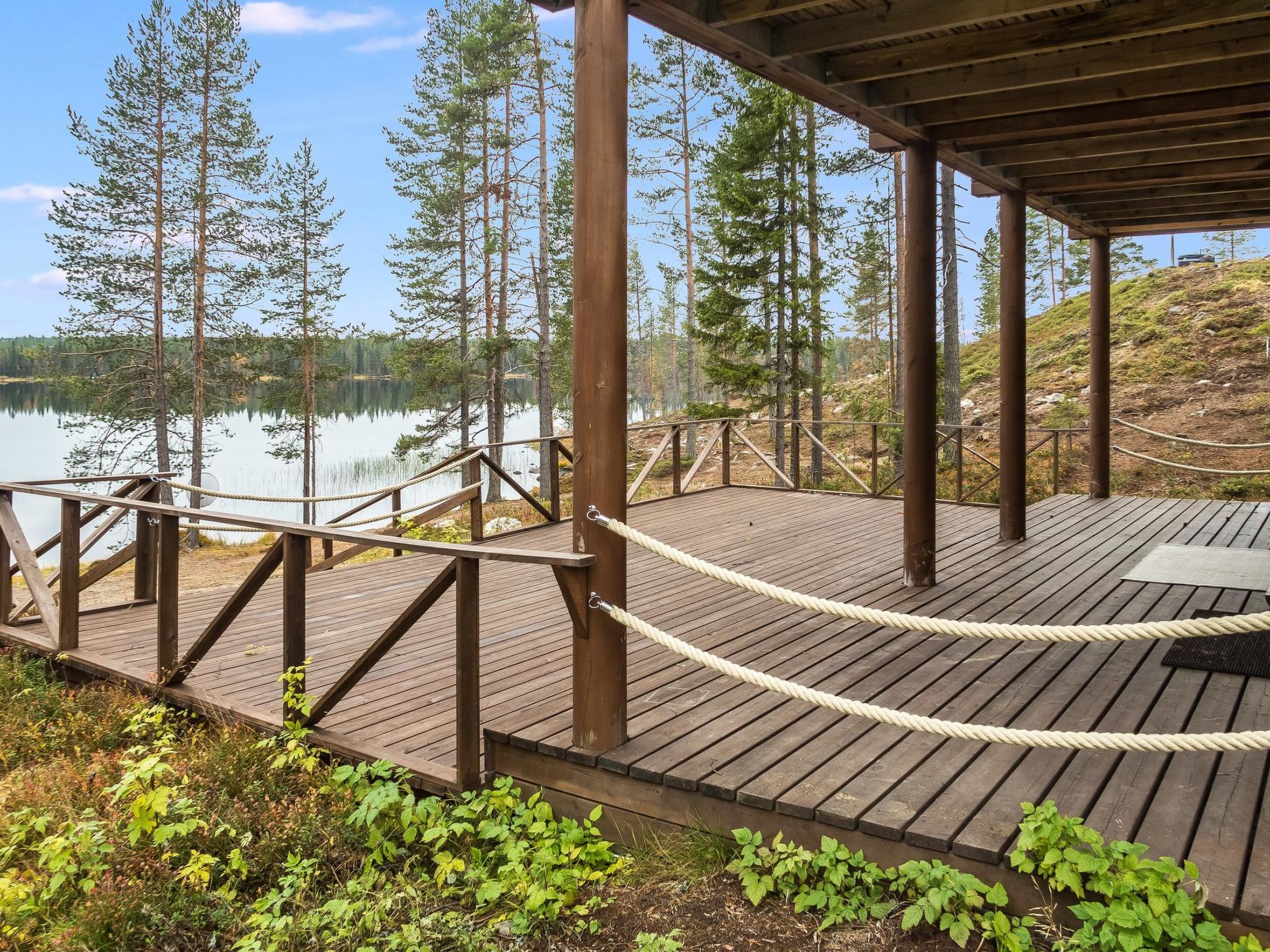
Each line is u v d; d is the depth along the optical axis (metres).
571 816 2.82
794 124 15.60
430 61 22.16
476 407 24.19
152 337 18.06
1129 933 1.84
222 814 2.82
